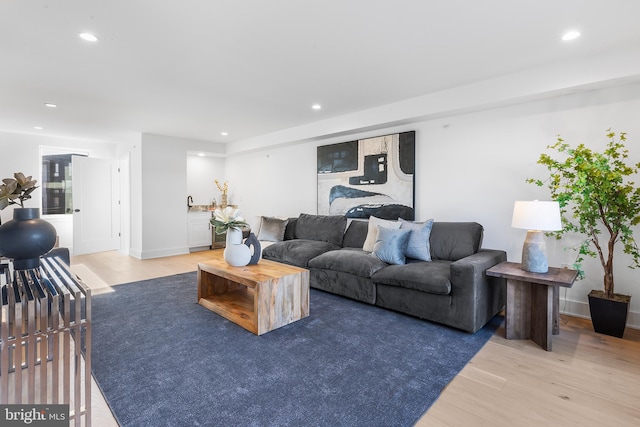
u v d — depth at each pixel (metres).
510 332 2.48
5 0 1.79
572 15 2.00
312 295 3.59
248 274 2.75
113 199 6.36
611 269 2.58
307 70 2.86
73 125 4.89
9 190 1.70
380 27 2.14
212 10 1.93
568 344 2.39
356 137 4.60
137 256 5.61
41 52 2.46
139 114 4.26
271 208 6.09
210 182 7.15
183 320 2.80
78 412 1.35
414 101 3.65
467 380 1.91
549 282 2.24
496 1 1.86
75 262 5.25
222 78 3.02
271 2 1.85
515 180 3.24
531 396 1.75
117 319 2.81
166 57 2.57
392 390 1.80
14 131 5.27
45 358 1.32
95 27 2.11
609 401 1.71
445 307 2.66
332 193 4.90
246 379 1.90
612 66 2.49
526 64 2.75
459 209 3.62
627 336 2.52
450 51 2.50
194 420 1.54
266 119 4.58
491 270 2.56
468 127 3.54
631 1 1.85
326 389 1.80
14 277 1.64
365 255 3.44
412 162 3.95
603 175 2.42
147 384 1.83
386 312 3.05
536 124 3.10
